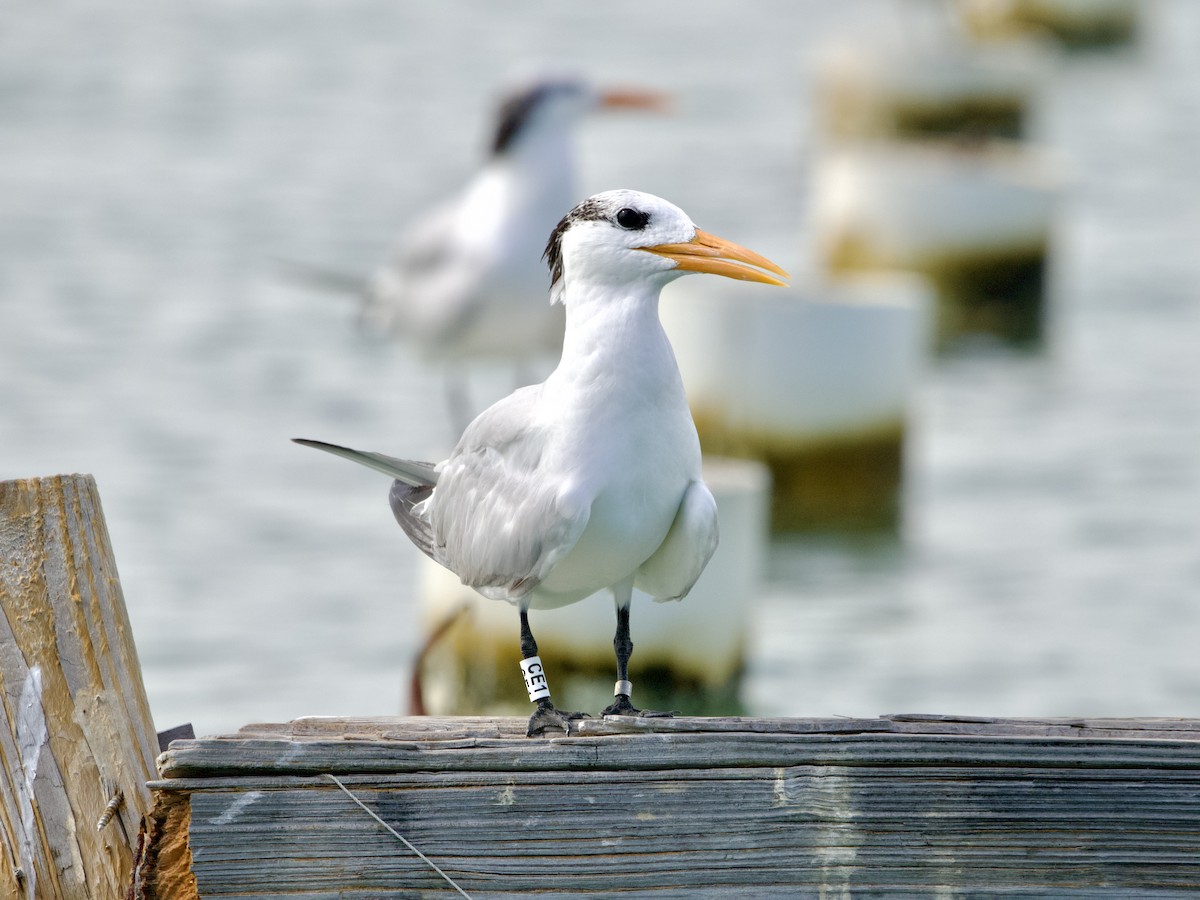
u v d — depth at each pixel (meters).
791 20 44.47
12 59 36.31
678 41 41.28
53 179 27.62
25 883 5.23
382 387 19.06
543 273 15.33
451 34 40.47
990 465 17.58
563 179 15.30
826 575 14.77
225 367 19.31
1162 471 17.20
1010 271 24.39
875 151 25.77
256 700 11.15
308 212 26.09
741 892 4.91
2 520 5.33
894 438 16.50
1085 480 16.95
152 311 21.17
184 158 29.23
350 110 33.12
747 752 4.91
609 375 5.58
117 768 5.36
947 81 31.91
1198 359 21.73
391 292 15.97
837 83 32.56
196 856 4.87
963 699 11.44
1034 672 11.98
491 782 4.90
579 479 5.54
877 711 11.23
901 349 16.53
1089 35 43.91
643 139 32.12
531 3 44.88
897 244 24.53
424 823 4.90
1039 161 27.83
